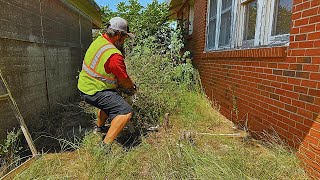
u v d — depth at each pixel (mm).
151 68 5559
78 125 4250
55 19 5223
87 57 3213
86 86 3174
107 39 3230
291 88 2809
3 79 2959
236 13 4301
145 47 6691
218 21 5371
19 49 3564
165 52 7477
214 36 5723
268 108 3299
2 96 2891
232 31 4492
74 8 6715
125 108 3141
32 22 4031
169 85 5590
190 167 2559
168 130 3998
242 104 4105
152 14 9242
